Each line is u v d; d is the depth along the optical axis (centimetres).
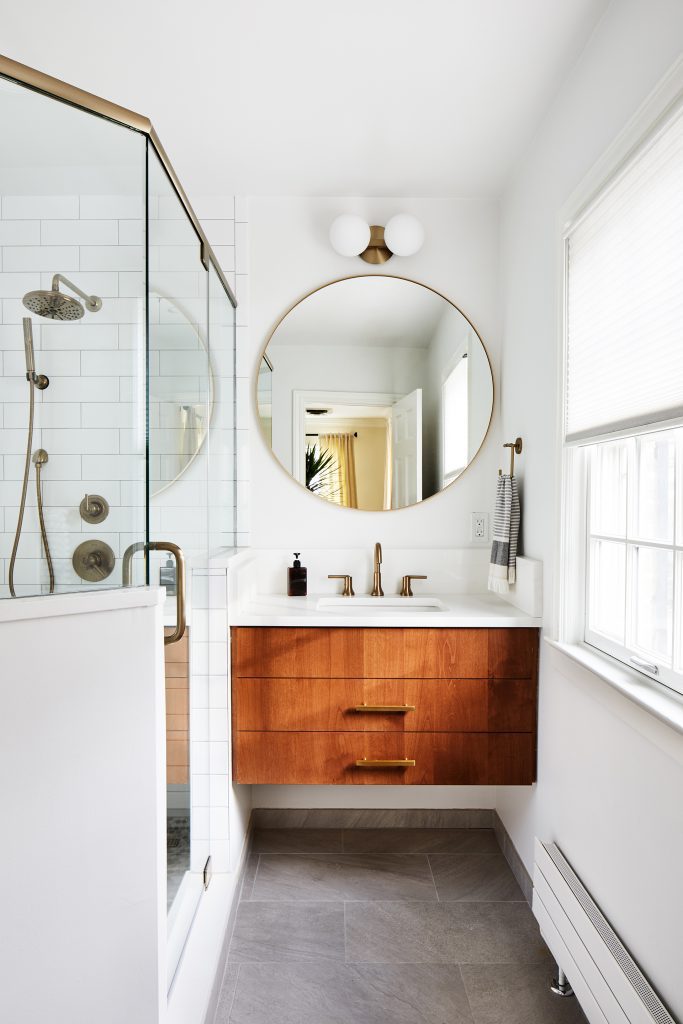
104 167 120
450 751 199
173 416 149
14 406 114
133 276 123
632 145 131
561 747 175
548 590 188
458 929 185
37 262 116
